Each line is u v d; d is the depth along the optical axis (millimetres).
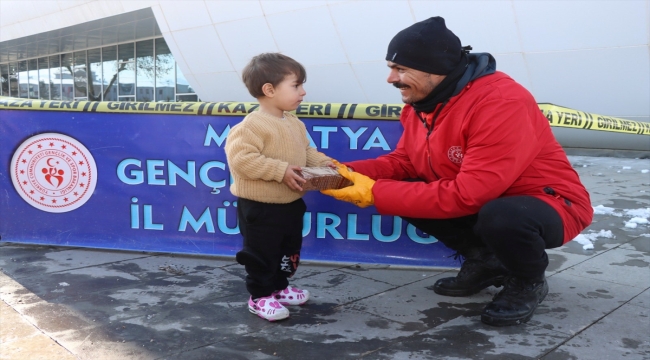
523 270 2400
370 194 2443
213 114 3498
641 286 3016
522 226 2264
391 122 3305
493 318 2443
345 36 12945
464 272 2857
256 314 2561
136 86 21391
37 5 20156
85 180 3730
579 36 10172
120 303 2717
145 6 16516
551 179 2445
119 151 3664
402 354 2172
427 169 2699
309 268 3383
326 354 2170
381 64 12797
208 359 2119
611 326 2449
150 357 2127
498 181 2271
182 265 3416
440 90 2412
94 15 18156
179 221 3656
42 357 2115
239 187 2477
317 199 3443
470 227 2754
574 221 2420
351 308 2691
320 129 3385
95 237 3779
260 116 2469
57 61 26219
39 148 3740
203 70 16516
